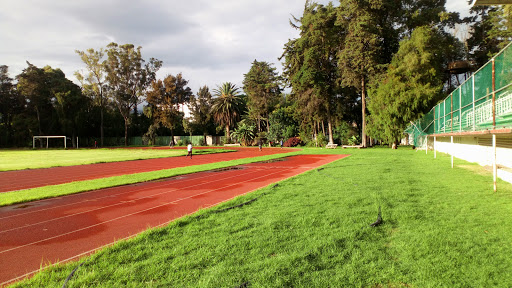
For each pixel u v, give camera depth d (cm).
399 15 3475
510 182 881
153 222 609
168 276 336
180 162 2248
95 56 6081
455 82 3972
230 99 6081
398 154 2308
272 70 6322
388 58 3700
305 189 849
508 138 1024
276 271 335
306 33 3981
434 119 2036
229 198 836
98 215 681
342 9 3528
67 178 1405
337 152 2961
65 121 5584
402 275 325
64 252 459
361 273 331
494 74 865
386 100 3016
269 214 580
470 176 1024
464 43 3812
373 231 466
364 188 837
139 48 6481
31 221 639
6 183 1260
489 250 380
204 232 485
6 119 5934
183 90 6988
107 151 4225
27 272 390
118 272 349
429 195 716
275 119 5181
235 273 335
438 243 407
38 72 5650
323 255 379
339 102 4262
